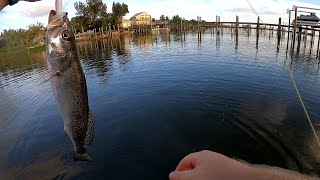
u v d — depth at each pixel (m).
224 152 8.94
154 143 9.67
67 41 2.29
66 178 8.05
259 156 8.61
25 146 10.21
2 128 12.16
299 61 21.78
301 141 9.17
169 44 39.91
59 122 12.32
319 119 10.66
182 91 15.52
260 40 40.19
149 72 20.94
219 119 11.37
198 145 9.48
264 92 14.32
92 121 2.66
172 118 11.73
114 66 25.20
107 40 58.62
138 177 7.87
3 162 9.20
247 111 11.99
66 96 2.39
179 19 75.75
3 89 19.31
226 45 34.12
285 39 40.88
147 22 87.56
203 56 26.09
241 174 0.72
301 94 13.55
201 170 0.76
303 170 7.64
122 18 81.00
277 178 0.71
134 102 14.21
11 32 43.81
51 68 2.29
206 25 69.25
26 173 8.48
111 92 16.42
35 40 45.34
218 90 15.22
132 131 10.70
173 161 8.55
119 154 9.06
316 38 40.41
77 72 2.40
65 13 2.35
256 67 20.03
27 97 16.64
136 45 42.94
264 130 10.14
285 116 11.16
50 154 9.50
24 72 25.45
